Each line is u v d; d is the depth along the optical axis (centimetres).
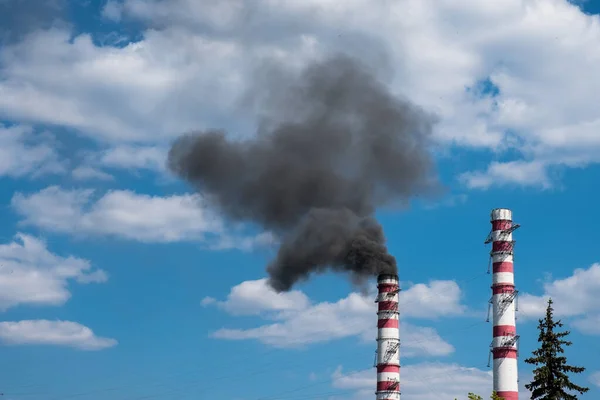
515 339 10500
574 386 8600
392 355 11444
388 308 11650
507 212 10975
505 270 10769
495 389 10475
